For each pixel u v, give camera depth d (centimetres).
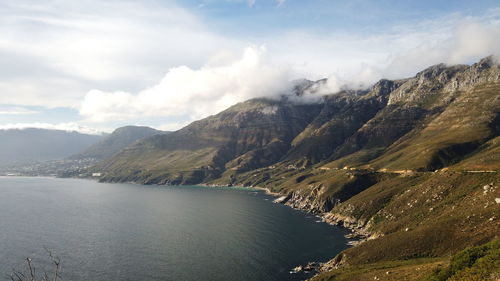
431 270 9444
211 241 18325
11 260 14950
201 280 12762
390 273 10662
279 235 19838
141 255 15725
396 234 15150
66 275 13225
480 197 15788
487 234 12175
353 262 13875
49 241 18262
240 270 13825
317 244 17850
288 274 13450
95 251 16375
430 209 18112
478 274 6894
